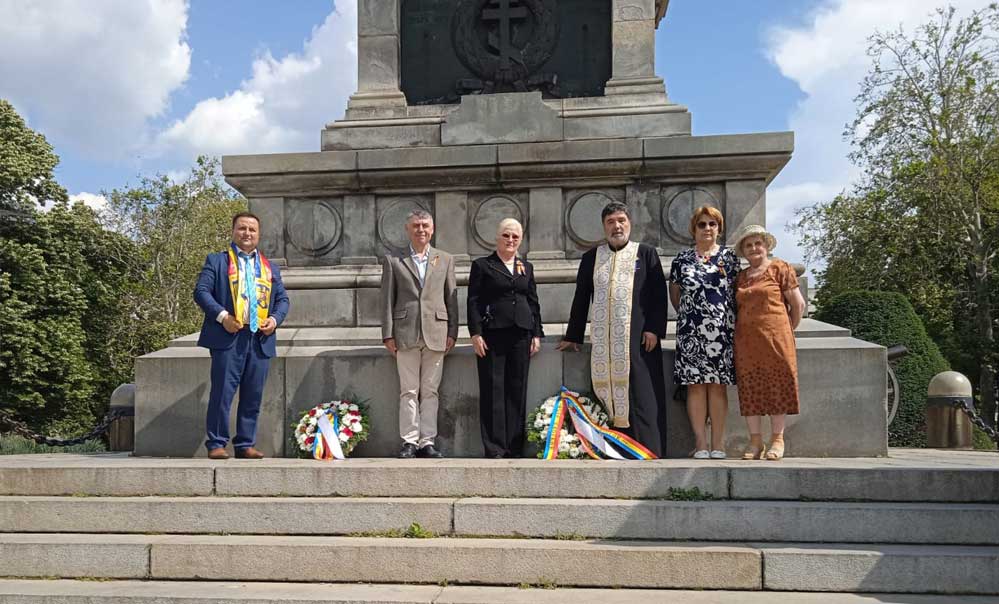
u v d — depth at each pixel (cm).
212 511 564
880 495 557
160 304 3450
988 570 475
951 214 2694
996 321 2781
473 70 958
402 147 911
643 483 571
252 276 720
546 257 859
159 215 3559
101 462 666
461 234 878
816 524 525
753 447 677
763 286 671
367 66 955
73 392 2545
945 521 519
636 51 918
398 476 588
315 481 595
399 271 737
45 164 2683
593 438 689
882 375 729
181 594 476
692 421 691
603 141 848
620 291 708
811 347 738
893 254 2788
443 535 542
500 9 952
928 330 2780
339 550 509
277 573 512
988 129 2609
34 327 2441
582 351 758
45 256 2653
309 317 863
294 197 905
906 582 478
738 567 485
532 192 871
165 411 793
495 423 715
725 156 833
